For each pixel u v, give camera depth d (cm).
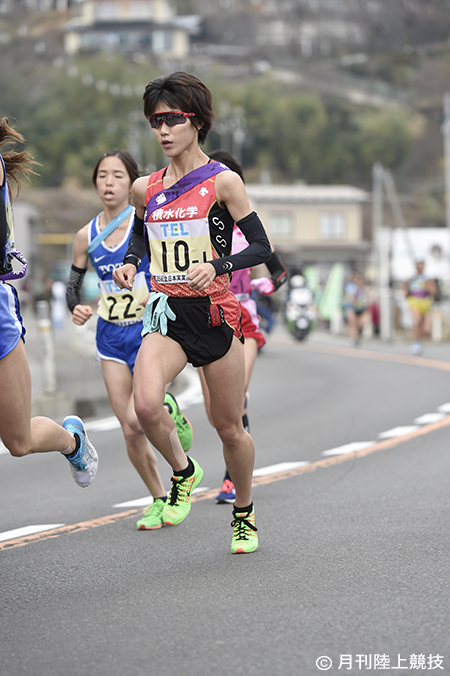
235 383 1725
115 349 2147
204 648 1303
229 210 1666
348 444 3278
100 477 2845
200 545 1925
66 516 2284
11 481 2845
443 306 14062
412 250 15475
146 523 2095
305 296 9581
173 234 1672
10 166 1550
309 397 4838
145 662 1259
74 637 1375
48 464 3164
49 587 1659
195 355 1697
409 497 2336
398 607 1458
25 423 1555
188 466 1844
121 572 1741
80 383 5684
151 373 1675
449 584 1576
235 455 1789
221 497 2370
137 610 1494
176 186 1675
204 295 1673
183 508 1845
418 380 5497
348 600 1502
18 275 1533
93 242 2173
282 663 1237
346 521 2092
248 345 2434
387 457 2977
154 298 1695
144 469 2106
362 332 10969
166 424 1739
